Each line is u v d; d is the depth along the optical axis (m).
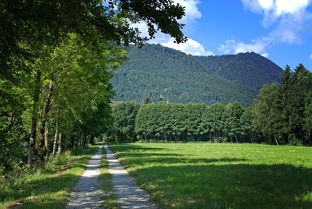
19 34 7.85
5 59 8.12
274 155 36.12
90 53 17.83
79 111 28.48
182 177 15.43
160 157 33.44
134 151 49.81
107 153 46.69
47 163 24.36
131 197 10.67
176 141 129.88
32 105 18.09
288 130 79.75
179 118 132.38
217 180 14.31
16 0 7.02
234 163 25.11
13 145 18.12
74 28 8.29
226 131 126.62
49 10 7.21
